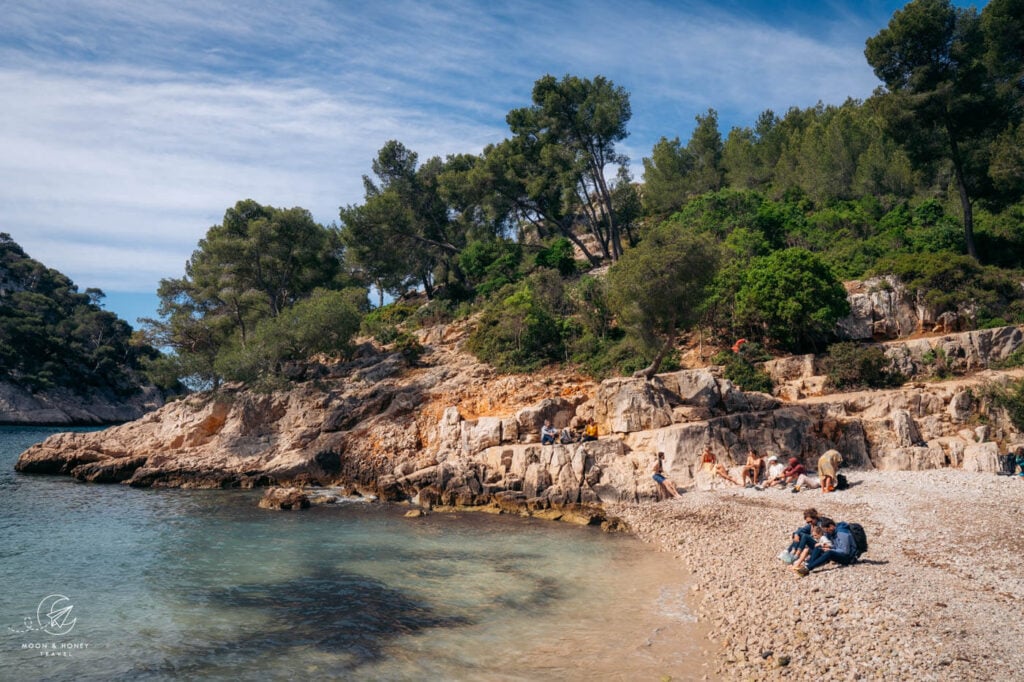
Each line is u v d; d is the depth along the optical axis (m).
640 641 15.34
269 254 55.69
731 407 34.44
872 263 46.03
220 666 14.04
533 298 47.84
